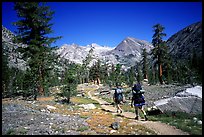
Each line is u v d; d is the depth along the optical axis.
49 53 30.89
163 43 51.25
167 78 52.44
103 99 31.61
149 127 10.75
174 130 10.16
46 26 31.02
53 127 10.23
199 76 40.12
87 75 140.25
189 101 14.37
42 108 16.14
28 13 29.70
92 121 12.07
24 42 30.70
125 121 12.24
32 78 27.62
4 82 33.22
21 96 28.94
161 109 14.57
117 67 59.59
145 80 67.19
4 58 36.41
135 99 12.84
